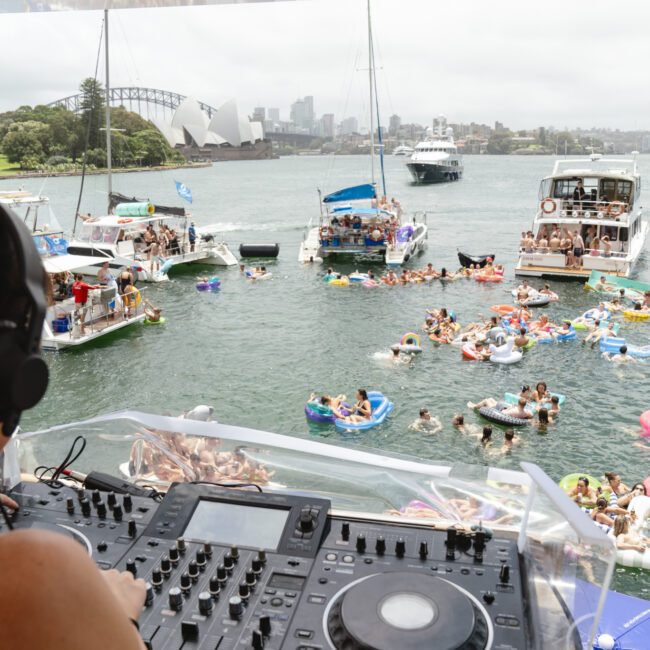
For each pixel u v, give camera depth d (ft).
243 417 68.44
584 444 61.52
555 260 129.59
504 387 75.41
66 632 3.20
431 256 156.76
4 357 3.22
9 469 12.13
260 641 8.24
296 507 10.67
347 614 8.18
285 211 271.08
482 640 8.00
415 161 425.28
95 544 10.45
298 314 107.34
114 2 9.92
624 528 44.14
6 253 3.24
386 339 93.25
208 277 135.13
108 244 129.80
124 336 96.32
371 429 64.90
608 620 19.83
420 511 11.44
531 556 9.25
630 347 87.40
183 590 9.35
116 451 13.88
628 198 132.77
